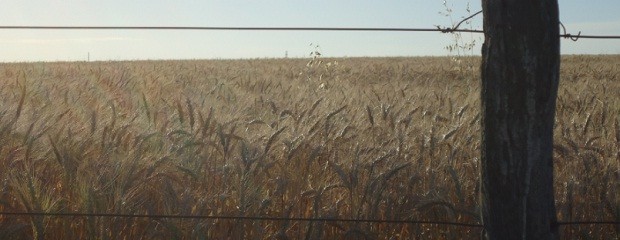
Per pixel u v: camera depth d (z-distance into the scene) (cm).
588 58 4256
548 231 349
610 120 806
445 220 534
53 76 1551
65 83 1128
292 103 903
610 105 907
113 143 559
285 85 1531
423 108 825
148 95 996
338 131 660
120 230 491
